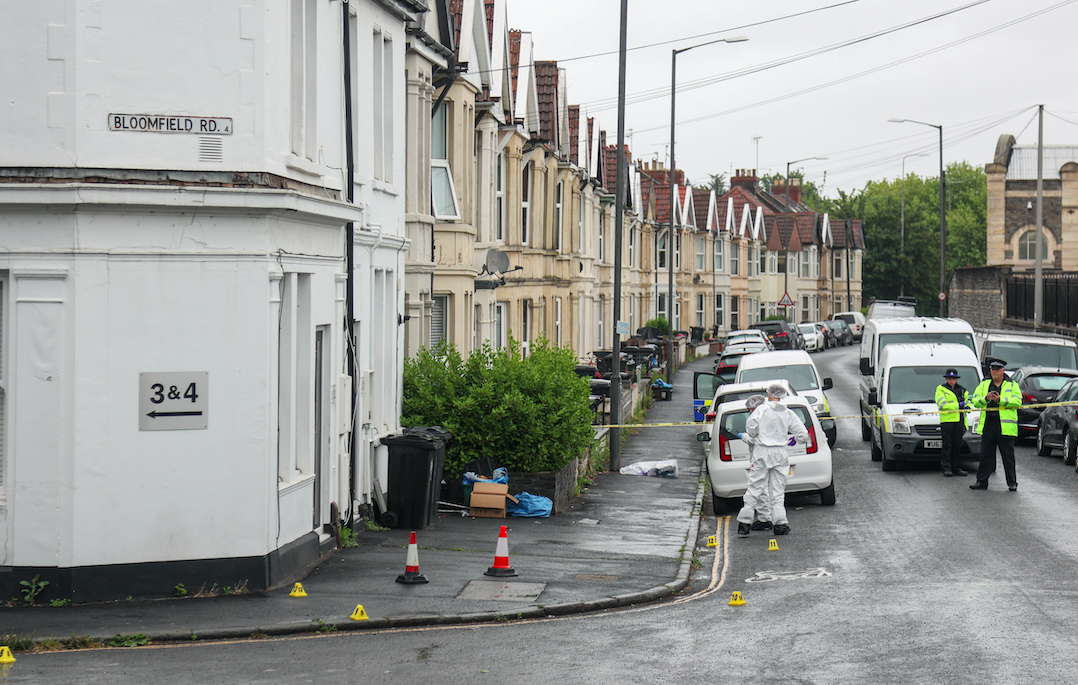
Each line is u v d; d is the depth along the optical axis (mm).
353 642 13023
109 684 11031
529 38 41094
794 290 125000
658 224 83625
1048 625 13367
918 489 26703
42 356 14461
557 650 12633
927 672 11383
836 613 14422
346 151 19219
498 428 23531
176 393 14859
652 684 11156
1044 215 89312
